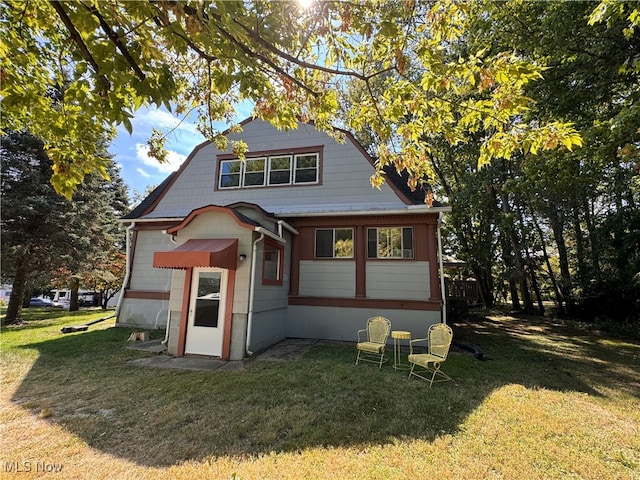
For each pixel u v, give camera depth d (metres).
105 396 5.24
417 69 5.25
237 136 12.38
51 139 3.44
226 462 3.48
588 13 7.19
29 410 4.73
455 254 20.12
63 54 3.19
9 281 15.73
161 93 2.46
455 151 17.30
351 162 11.20
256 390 5.50
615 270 15.34
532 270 19.91
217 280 8.12
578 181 8.62
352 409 4.81
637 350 10.18
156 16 2.25
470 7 3.27
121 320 12.00
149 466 3.40
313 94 3.53
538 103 8.39
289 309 10.57
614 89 8.32
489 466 3.51
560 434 4.23
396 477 3.28
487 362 7.95
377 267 10.22
